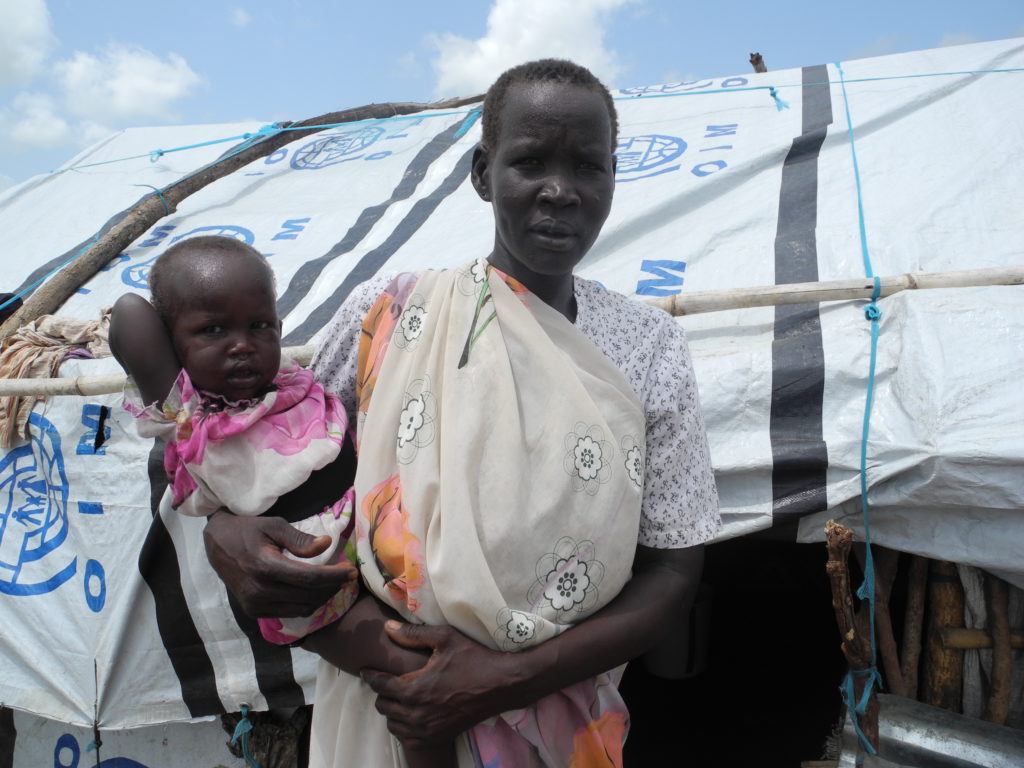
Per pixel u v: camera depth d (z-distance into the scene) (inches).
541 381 47.8
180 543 88.7
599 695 51.3
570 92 47.2
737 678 135.8
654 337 53.9
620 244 110.5
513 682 44.5
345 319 55.2
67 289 127.1
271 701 88.4
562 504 45.9
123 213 155.3
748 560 152.5
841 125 123.7
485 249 115.3
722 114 142.7
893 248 93.7
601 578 46.8
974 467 68.5
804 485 75.5
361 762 50.6
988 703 78.7
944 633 80.2
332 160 163.3
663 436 52.9
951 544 73.0
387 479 48.4
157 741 99.7
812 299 81.3
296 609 45.9
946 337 74.4
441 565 44.3
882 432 73.8
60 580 95.6
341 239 129.9
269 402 52.8
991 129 114.6
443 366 48.4
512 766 47.4
